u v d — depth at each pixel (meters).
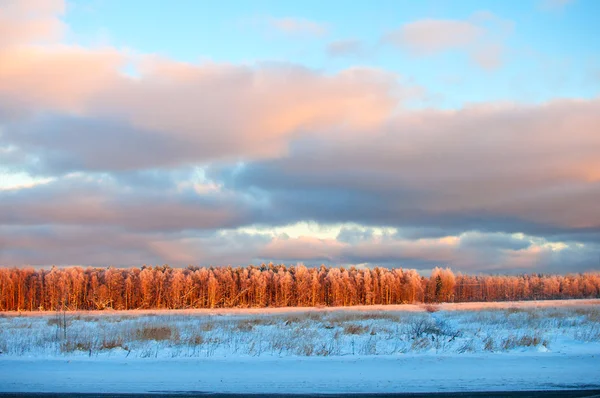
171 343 18.81
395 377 11.30
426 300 112.75
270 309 63.25
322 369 12.49
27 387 10.46
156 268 105.12
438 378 11.13
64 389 10.26
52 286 90.00
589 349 16.39
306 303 99.44
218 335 21.42
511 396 9.38
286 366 13.04
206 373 12.03
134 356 15.78
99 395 9.70
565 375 11.37
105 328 25.83
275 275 102.12
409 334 20.33
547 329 21.80
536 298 117.19
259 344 17.95
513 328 22.70
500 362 13.40
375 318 30.66
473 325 24.39
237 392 9.88
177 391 10.01
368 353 16.22
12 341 19.52
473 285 125.19
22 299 90.88
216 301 96.06
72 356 15.91
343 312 39.16
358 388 10.17
